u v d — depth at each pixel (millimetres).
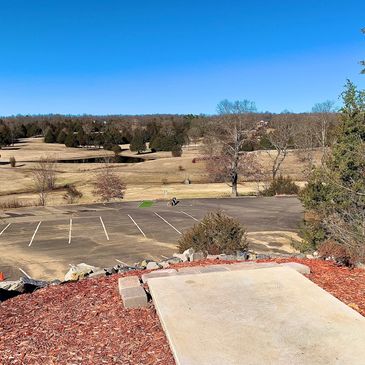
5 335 5395
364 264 8125
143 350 4797
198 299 5844
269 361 4277
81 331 5363
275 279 6594
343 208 11320
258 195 44938
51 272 18750
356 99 13000
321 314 5332
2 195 49500
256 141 53000
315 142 53219
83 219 31797
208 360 4324
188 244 12203
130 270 8852
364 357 4332
